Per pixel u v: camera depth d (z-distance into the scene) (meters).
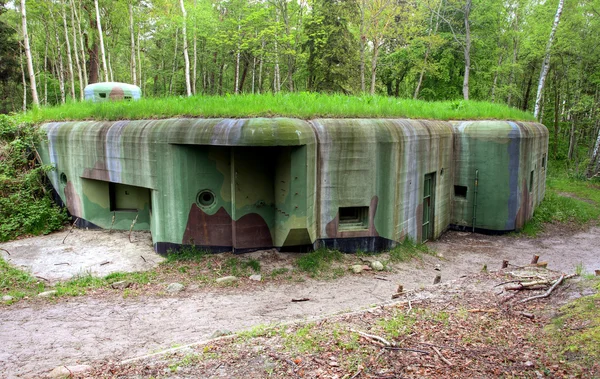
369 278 8.30
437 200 11.94
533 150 13.54
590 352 3.97
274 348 4.50
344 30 24.31
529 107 34.84
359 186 9.23
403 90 37.34
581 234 13.51
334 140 8.96
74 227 11.03
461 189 13.16
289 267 8.41
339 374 3.89
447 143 12.39
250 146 8.25
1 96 32.41
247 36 25.61
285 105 9.23
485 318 4.96
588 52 26.05
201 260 8.61
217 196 8.79
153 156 8.87
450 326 4.79
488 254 11.00
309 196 8.63
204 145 8.54
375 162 9.28
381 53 28.94
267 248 8.96
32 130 12.15
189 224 8.80
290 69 23.95
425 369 3.94
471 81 28.59
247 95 10.62
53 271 8.13
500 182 12.59
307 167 8.45
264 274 8.12
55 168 11.55
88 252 9.17
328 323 5.07
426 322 4.93
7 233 10.26
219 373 4.07
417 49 26.17
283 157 8.47
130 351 5.16
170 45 33.50
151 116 9.59
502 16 26.78
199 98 10.47
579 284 5.60
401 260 9.45
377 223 9.45
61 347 5.28
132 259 8.75
